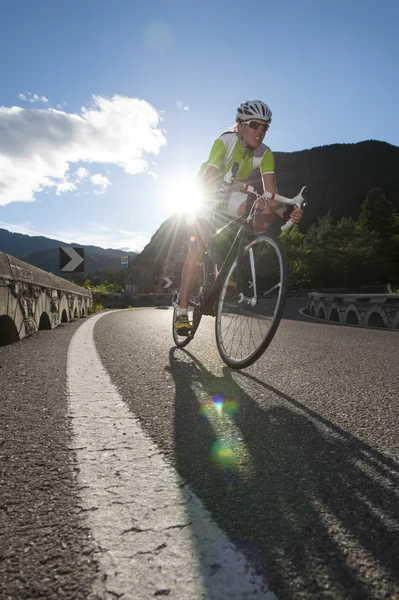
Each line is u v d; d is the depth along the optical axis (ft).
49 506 3.03
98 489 3.30
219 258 10.39
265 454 4.19
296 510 3.05
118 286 92.48
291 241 240.73
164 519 2.86
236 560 2.43
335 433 4.89
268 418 5.44
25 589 2.18
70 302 25.09
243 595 2.15
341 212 546.67
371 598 2.16
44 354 10.52
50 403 5.90
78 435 4.58
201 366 9.23
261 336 8.23
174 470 3.72
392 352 11.82
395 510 3.09
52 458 3.94
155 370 8.59
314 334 17.63
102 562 2.39
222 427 5.01
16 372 8.16
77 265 38.17
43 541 2.60
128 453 4.09
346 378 8.11
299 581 2.27
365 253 252.83
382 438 4.74
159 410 5.68
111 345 12.42
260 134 9.55
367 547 2.61
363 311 39.96
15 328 13.05
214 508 3.05
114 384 7.20
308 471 3.78
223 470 3.76
